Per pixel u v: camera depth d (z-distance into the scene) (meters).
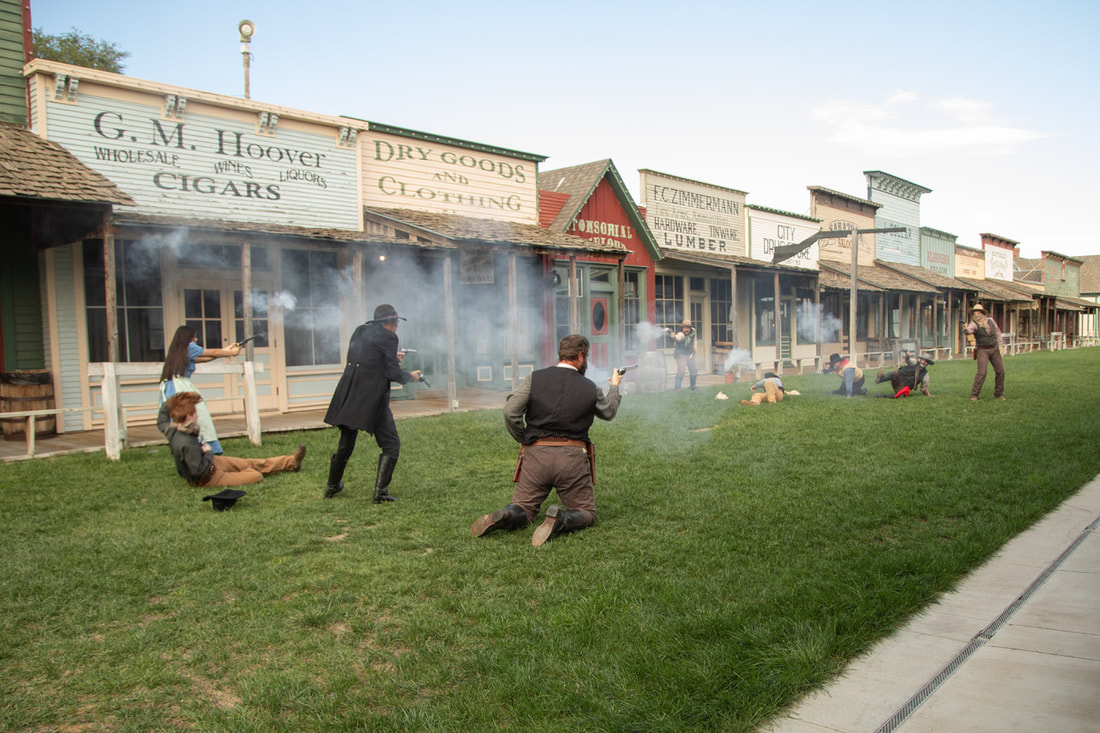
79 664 3.32
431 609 3.86
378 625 3.69
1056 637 3.57
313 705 2.92
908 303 31.59
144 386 10.62
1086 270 62.19
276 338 11.91
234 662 3.32
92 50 28.11
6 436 9.37
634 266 18.14
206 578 4.33
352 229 12.76
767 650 3.31
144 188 10.53
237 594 4.12
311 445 8.81
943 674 3.20
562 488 5.30
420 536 5.13
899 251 32.19
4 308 9.54
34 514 5.73
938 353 33.06
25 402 9.37
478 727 2.76
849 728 2.78
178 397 6.57
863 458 7.75
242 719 2.83
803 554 4.67
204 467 6.55
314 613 3.76
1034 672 3.21
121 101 10.31
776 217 23.64
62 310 9.91
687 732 2.71
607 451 8.30
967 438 8.96
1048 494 6.18
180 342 7.38
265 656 3.39
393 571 4.42
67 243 9.36
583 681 3.07
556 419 5.26
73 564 4.56
